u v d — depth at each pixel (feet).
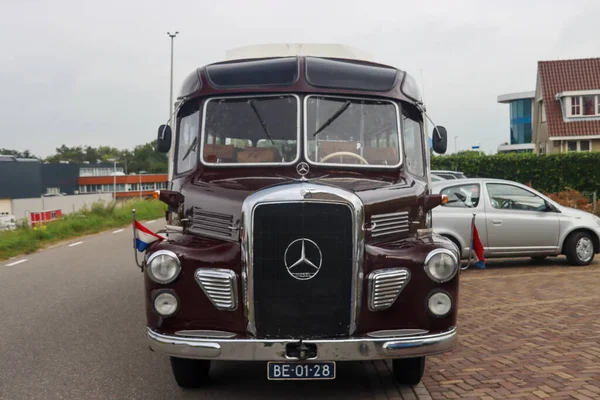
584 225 39.24
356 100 19.51
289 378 15.46
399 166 19.30
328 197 15.67
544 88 147.02
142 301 31.96
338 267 15.69
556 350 20.83
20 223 73.36
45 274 41.19
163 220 93.71
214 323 15.87
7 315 28.71
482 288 32.42
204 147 19.20
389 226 17.22
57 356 22.03
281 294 15.64
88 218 85.25
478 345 21.83
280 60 19.95
